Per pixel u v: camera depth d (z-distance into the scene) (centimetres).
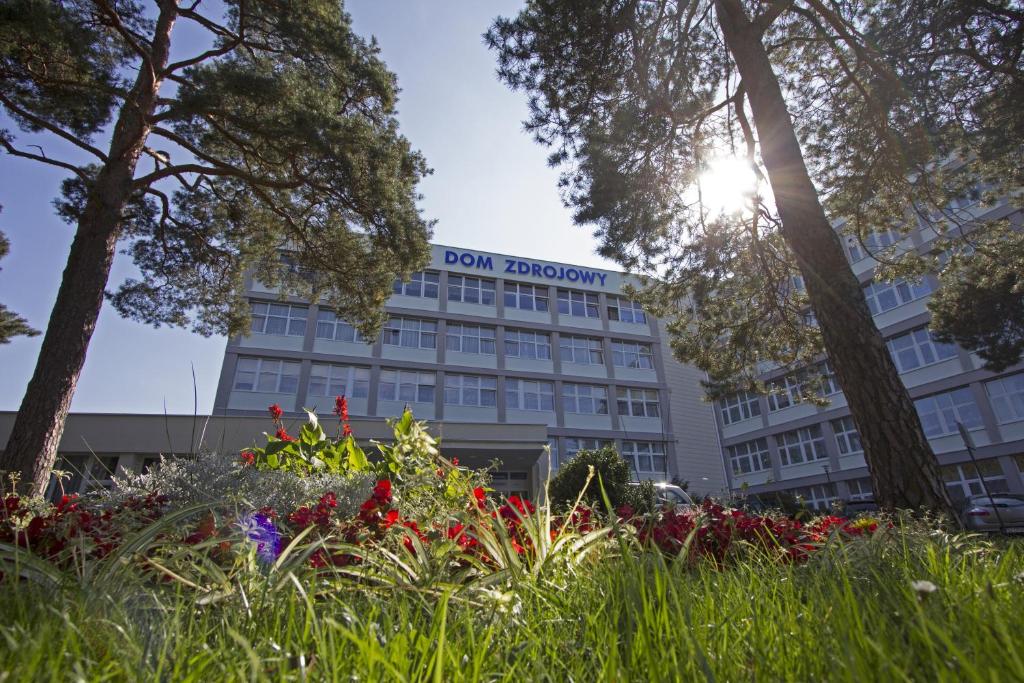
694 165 994
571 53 844
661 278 1182
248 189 1379
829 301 569
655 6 870
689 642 116
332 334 2992
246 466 360
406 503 344
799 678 115
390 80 1318
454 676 121
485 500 339
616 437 3312
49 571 170
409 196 1318
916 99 897
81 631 127
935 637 116
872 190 1039
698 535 278
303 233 1359
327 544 201
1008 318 1303
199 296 1488
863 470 2794
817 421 3053
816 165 1121
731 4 761
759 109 690
